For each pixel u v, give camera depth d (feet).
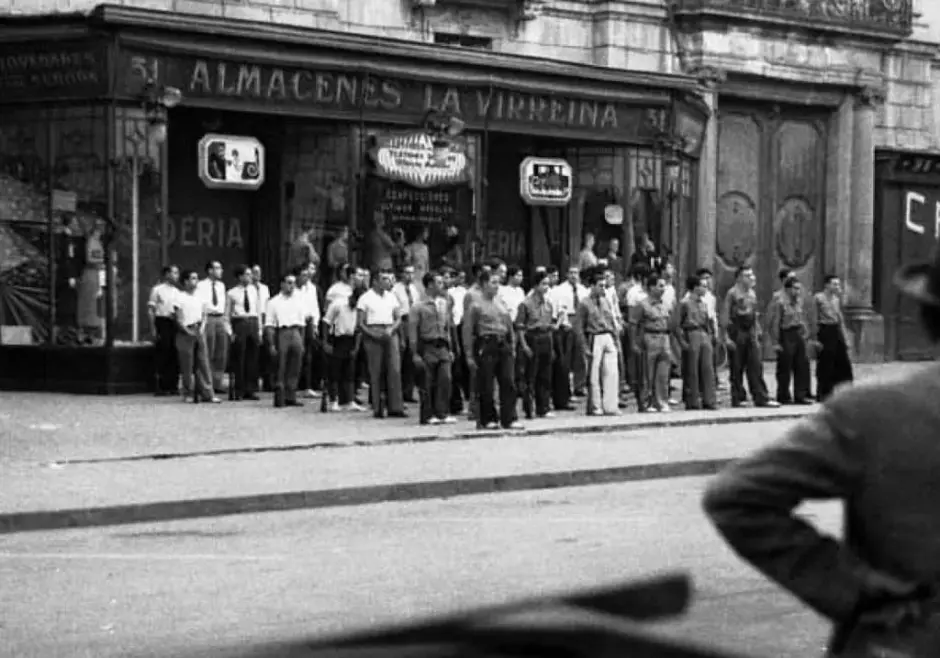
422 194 92.17
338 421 72.64
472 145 94.12
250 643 28.14
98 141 80.69
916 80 127.95
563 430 71.82
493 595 33.17
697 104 106.32
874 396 11.37
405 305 82.64
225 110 85.81
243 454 60.54
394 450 62.85
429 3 99.71
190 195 90.58
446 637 8.47
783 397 87.45
